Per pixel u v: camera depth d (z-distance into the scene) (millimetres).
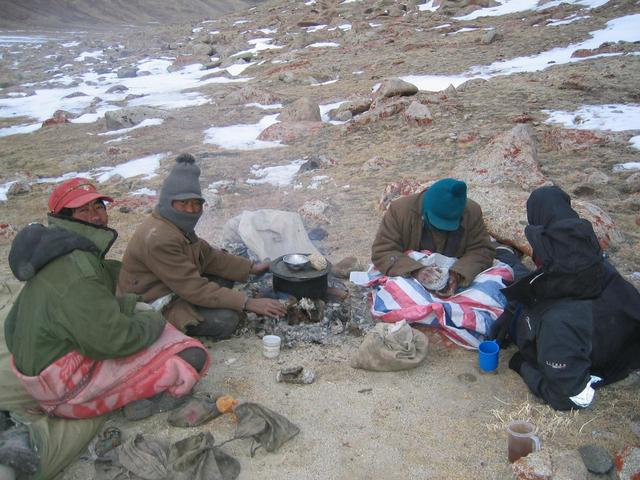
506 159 7777
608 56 16312
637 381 3869
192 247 4426
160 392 3699
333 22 34125
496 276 4734
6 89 23922
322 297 4859
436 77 16688
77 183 3648
